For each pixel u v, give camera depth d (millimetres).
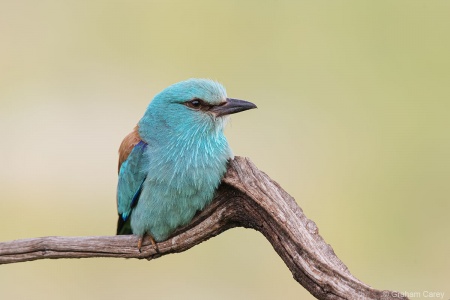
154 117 8469
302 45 15016
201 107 8359
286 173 13305
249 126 13781
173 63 14797
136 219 8305
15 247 7914
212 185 7875
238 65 14820
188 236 8109
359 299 6797
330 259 7102
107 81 14453
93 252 8055
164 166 8172
